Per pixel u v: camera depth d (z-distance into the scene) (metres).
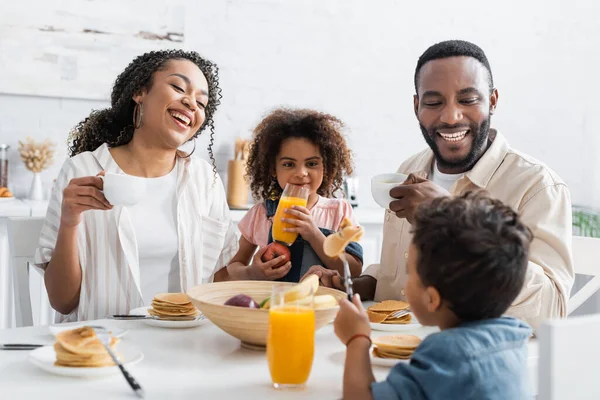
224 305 1.21
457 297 1.02
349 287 1.21
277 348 1.08
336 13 3.76
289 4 3.67
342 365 1.22
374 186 1.50
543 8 4.08
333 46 3.77
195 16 3.50
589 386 0.87
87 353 1.10
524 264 1.04
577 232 3.77
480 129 1.75
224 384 1.09
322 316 1.26
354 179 3.54
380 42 3.85
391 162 3.91
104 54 3.35
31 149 3.17
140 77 1.90
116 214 1.85
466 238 1.00
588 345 0.87
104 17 3.33
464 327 1.00
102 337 1.17
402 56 3.90
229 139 3.61
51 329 1.33
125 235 1.85
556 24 4.11
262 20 3.63
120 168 1.94
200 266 1.96
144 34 3.41
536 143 4.11
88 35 3.31
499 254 1.00
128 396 1.02
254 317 1.20
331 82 3.78
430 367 0.94
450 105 1.73
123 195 1.43
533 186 1.67
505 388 0.96
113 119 2.00
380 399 0.95
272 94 3.67
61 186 1.88
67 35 3.28
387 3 3.85
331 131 2.04
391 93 3.89
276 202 2.13
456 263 1.00
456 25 3.97
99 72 3.35
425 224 1.06
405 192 1.42
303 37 3.71
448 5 3.95
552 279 1.54
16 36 3.21
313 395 1.05
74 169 1.91
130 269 1.84
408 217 1.44
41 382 1.08
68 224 1.61
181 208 1.95
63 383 1.07
